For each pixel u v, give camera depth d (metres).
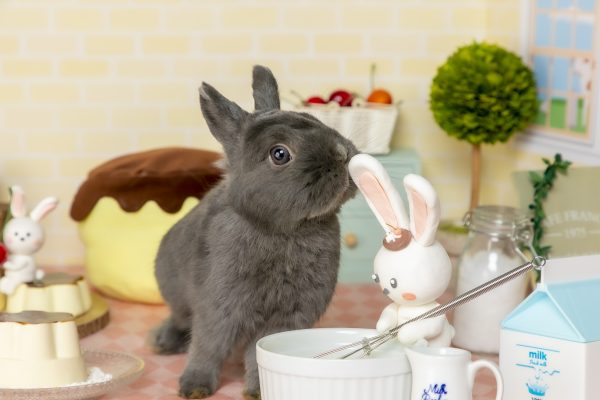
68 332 1.82
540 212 2.26
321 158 1.67
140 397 1.88
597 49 2.60
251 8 3.14
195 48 3.15
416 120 3.22
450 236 2.69
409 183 1.56
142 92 3.16
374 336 1.66
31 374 1.78
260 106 1.91
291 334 1.68
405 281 1.60
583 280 1.62
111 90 3.16
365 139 2.87
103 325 2.40
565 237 2.28
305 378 1.50
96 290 2.82
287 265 1.82
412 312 1.64
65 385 1.80
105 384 1.78
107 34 3.13
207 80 3.16
